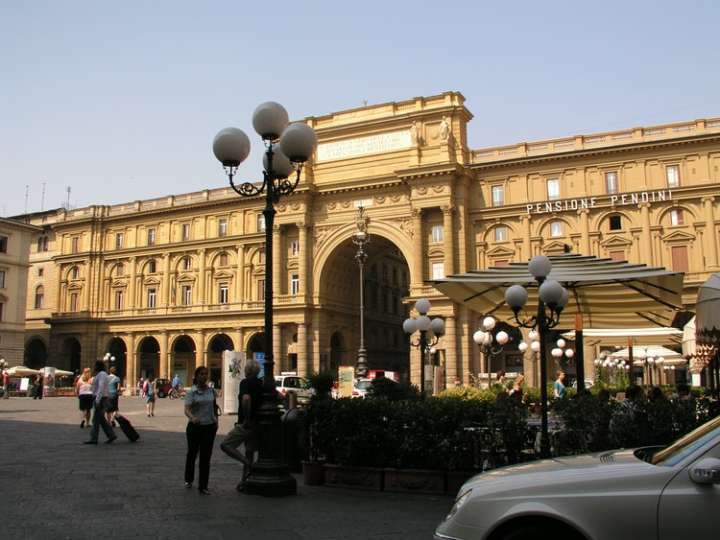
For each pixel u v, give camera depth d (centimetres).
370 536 874
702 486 513
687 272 5069
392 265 8112
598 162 5438
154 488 1209
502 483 586
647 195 5216
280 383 4253
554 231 5519
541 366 1174
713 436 560
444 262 5566
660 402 1127
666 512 512
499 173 5753
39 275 8356
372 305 7481
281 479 1167
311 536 872
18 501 1059
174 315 7125
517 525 558
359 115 6209
